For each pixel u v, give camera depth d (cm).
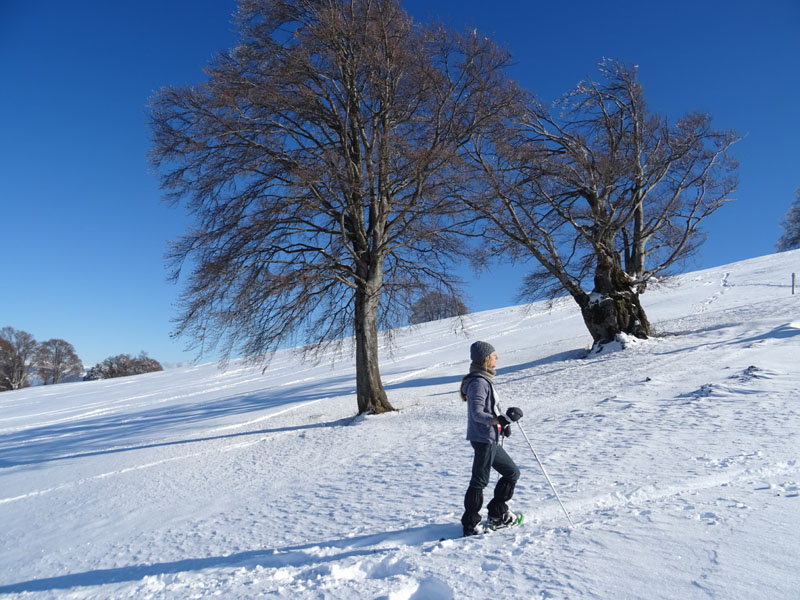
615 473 598
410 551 443
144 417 2562
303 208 1420
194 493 941
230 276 1342
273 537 597
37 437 2378
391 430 1262
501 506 479
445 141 1490
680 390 1085
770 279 3525
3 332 8650
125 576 554
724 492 476
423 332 4709
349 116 1528
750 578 306
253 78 1423
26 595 556
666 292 3828
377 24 1433
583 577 336
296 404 2112
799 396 863
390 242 1612
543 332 3394
